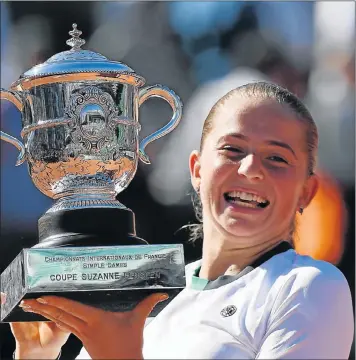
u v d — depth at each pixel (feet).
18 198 63.57
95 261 29.09
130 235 30.99
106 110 31.27
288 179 32.01
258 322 30.40
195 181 35.22
